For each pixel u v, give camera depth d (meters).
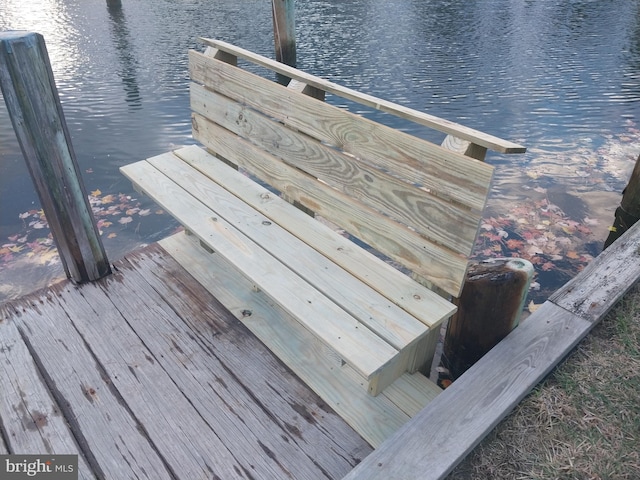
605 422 1.90
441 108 6.48
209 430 2.02
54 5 11.39
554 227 4.16
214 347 2.39
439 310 1.96
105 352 2.35
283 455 1.93
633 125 6.05
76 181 2.49
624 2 12.25
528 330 2.18
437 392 2.19
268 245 2.31
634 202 4.05
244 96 2.69
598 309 2.29
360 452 1.94
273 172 2.66
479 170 1.75
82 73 7.36
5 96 2.16
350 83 7.27
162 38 9.05
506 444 1.82
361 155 2.17
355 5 11.80
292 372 2.27
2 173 4.87
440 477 1.59
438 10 11.43
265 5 11.46
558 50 8.80
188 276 2.83
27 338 2.42
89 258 2.69
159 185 2.76
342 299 2.01
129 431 2.01
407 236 2.08
